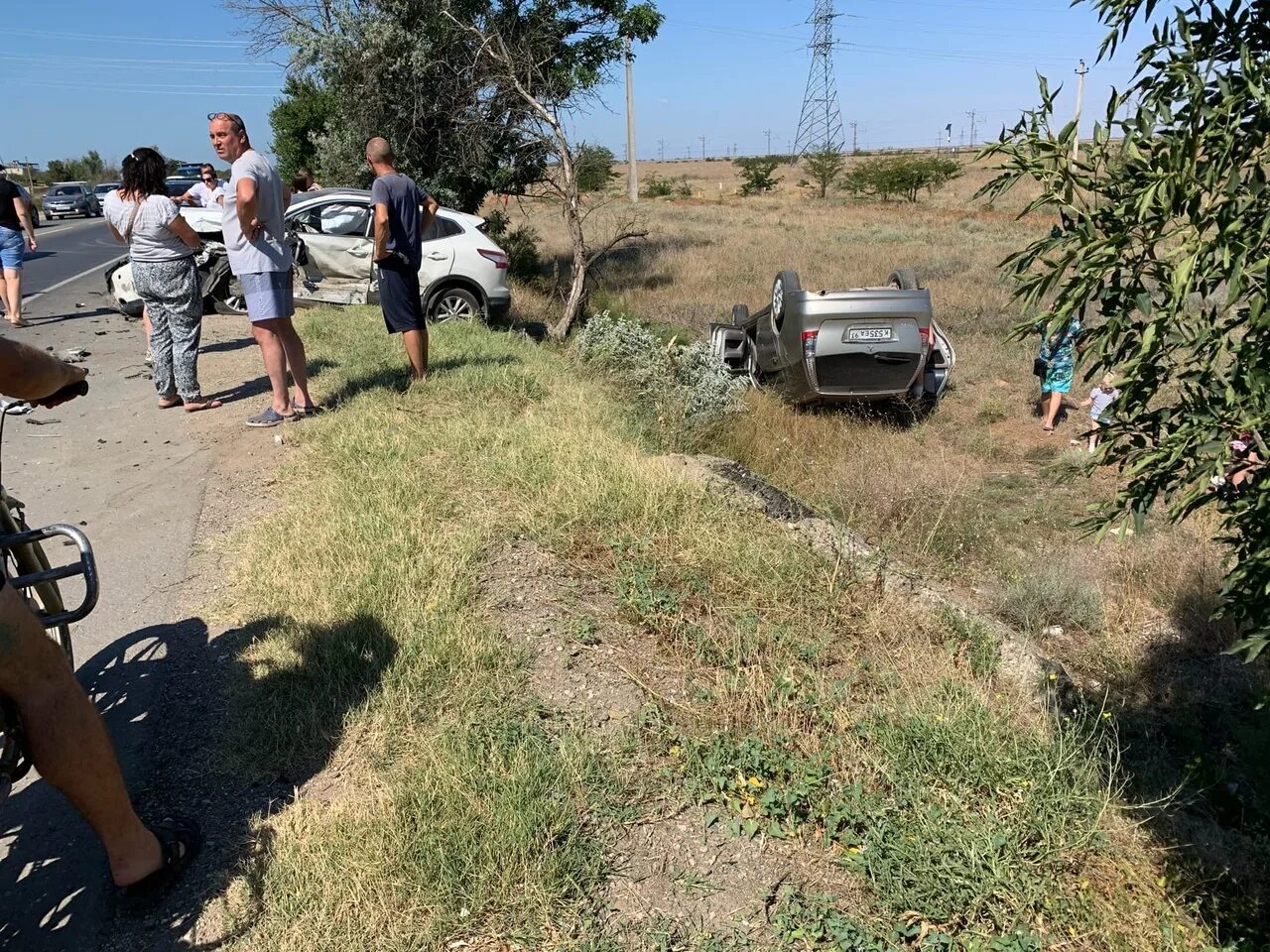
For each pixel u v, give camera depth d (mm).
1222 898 2994
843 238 26391
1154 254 2096
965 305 14945
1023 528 6715
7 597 2096
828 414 9445
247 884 2455
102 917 2414
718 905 2533
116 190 6559
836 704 3400
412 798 2719
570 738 3049
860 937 2410
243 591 3986
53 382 2395
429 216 6863
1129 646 5180
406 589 3818
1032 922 2574
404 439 5691
